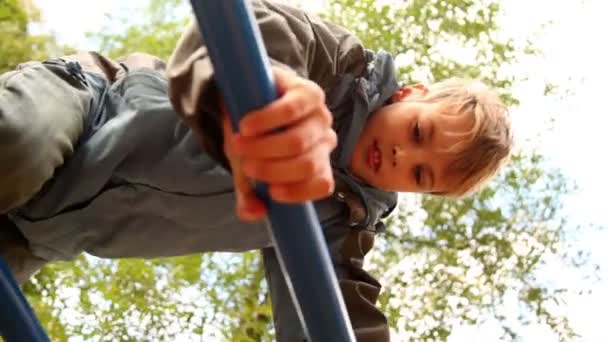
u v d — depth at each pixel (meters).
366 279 1.29
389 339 1.28
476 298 4.13
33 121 0.97
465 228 4.15
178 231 1.19
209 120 0.73
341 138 1.14
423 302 4.11
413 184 1.18
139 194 1.15
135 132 1.13
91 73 1.19
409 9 4.04
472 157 1.19
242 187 0.62
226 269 3.84
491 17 4.07
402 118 1.17
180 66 0.76
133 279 3.76
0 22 2.85
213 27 0.55
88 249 1.21
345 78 1.11
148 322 3.77
